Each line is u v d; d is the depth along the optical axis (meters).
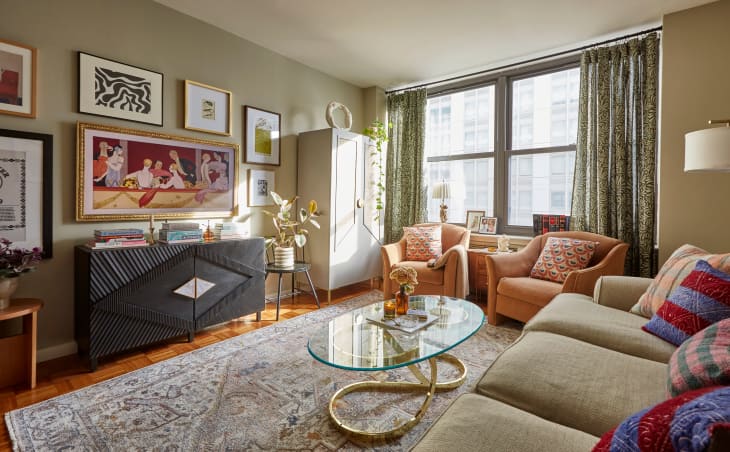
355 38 3.47
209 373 2.20
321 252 3.91
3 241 2.07
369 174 4.34
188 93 3.07
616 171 3.29
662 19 3.00
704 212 2.81
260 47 3.66
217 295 2.85
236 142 3.48
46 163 2.38
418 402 1.89
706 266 1.59
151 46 2.87
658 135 3.16
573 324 1.76
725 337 1.03
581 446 0.89
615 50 3.31
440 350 1.63
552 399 1.16
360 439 1.59
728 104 2.71
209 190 3.26
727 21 2.71
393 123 4.87
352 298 3.97
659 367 1.34
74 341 2.54
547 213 3.95
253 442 1.58
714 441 0.47
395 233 4.80
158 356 2.46
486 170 4.38
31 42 2.33
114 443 1.57
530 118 4.05
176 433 1.63
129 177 2.77
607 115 3.33
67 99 2.47
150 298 2.49
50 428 1.67
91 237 2.61
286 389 2.02
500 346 2.63
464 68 4.17
